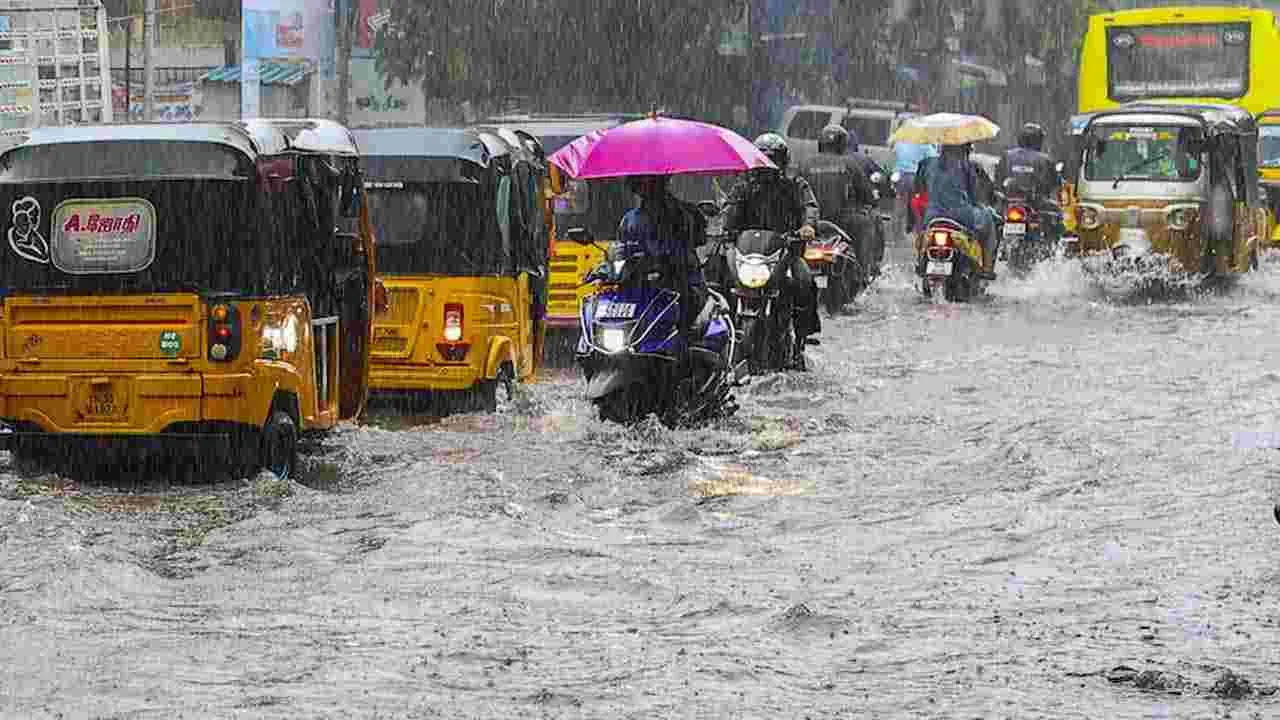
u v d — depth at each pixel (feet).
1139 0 310.45
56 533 59.47
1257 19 214.69
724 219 101.24
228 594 51.39
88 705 39.96
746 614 48.78
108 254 70.95
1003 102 307.37
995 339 123.24
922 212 178.40
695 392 82.84
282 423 71.82
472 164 91.04
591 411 90.07
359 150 91.45
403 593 51.29
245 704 40.01
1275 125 213.66
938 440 79.10
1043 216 177.58
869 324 133.69
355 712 39.40
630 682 41.86
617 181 120.26
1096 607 49.11
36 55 203.41
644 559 56.08
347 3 266.36
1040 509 63.41
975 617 48.24
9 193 71.56
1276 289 168.14
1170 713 39.01
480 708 39.73
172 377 70.44
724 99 254.06
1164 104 165.37
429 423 87.66
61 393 70.90
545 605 49.90
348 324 82.38
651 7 241.35
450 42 245.04
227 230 70.90
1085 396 92.94
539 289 101.91
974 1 303.68
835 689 41.29
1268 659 43.39
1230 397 91.76
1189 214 160.45
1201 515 61.67
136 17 279.90
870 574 53.88
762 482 69.72
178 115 283.38
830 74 274.57
